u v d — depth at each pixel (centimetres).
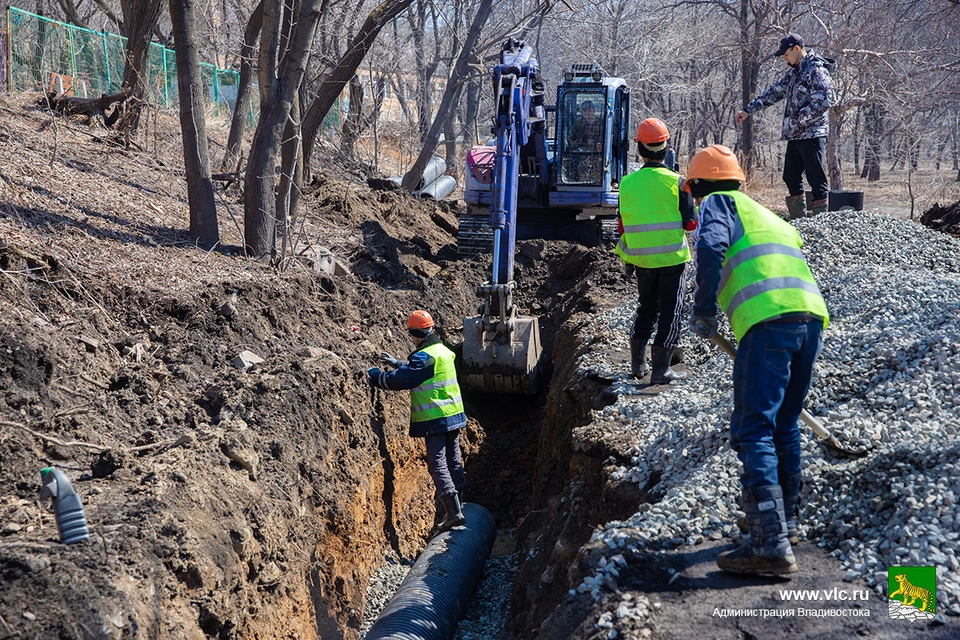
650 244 609
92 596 363
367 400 754
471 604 652
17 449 471
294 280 871
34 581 359
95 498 446
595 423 580
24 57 1523
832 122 2177
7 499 442
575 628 348
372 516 700
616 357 732
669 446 512
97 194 937
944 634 306
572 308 1035
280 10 901
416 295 1067
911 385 486
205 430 549
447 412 714
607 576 369
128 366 616
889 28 2386
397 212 1428
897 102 2298
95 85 1761
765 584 353
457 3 2531
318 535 587
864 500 394
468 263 1235
